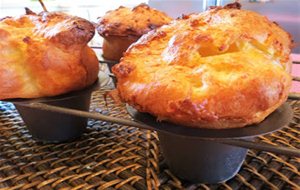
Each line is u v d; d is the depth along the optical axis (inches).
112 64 10.5
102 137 7.4
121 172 5.9
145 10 11.4
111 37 10.7
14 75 6.7
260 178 5.6
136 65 5.7
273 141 6.7
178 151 5.5
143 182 5.5
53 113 6.9
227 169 5.5
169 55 5.5
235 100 4.7
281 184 5.3
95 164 6.2
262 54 5.4
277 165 5.9
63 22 7.3
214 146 5.2
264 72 5.0
